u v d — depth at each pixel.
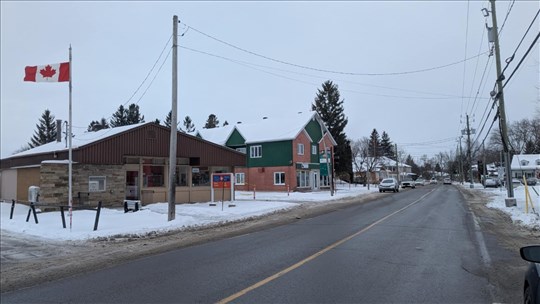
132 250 11.55
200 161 28.91
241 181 52.69
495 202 27.55
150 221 17.91
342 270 8.27
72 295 7.00
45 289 7.50
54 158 23.45
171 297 6.64
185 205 26.55
